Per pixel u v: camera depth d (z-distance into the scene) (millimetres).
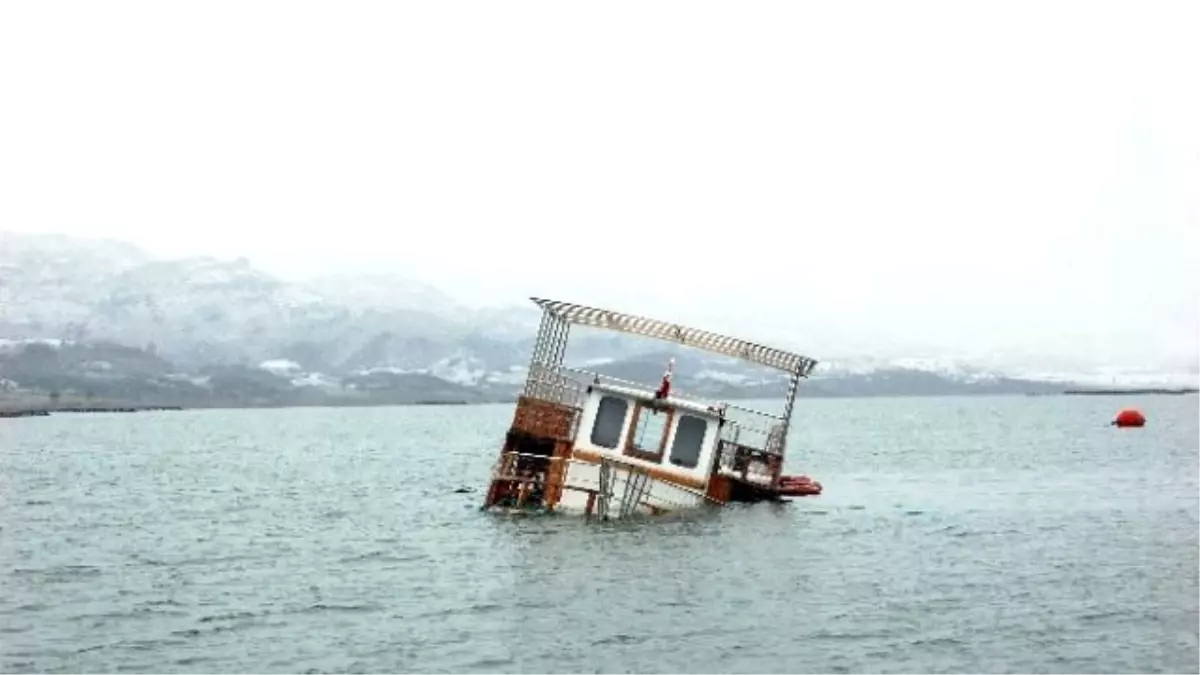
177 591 38969
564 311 51031
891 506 65312
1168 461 101500
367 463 110562
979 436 165250
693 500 49500
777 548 46219
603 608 35500
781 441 56125
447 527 53000
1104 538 51250
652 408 49000
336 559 45469
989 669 29172
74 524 58188
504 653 30547
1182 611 35250
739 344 53156
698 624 33656
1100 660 29938
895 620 34281
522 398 51281
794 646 31312
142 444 160000
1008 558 45625
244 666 29375
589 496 48781
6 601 37250
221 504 68500
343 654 30500
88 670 29062
